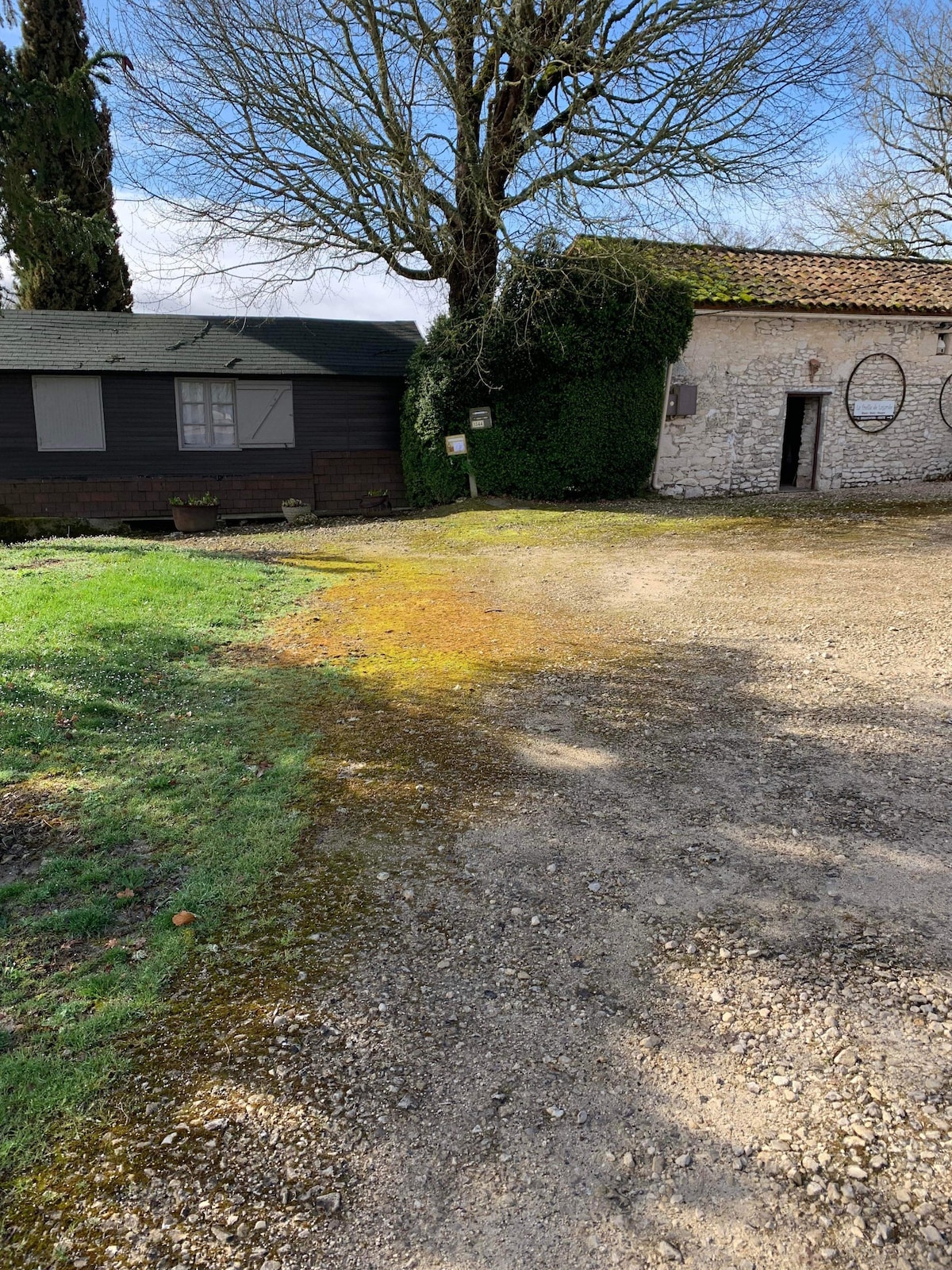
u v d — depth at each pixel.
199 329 17.66
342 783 3.91
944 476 16.75
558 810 3.66
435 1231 1.78
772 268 16.62
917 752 4.09
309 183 13.95
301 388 16.91
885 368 16.02
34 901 2.93
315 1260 1.72
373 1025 2.39
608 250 13.81
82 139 10.59
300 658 5.92
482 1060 2.26
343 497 17.41
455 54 13.27
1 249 10.84
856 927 2.80
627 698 5.03
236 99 13.17
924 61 23.58
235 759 4.16
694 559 9.49
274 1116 2.07
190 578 8.31
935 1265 1.69
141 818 3.53
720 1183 1.89
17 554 10.27
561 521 12.87
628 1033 2.35
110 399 15.94
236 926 2.84
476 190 13.63
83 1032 2.32
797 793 3.75
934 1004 2.42
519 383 14.95
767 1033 2.34
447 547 11.36
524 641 6.35
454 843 3.39
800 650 5.81
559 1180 1.90
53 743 4.25
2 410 15.55
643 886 3.08
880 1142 1.98
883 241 26.66
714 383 15.32
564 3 12.38
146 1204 1.84
